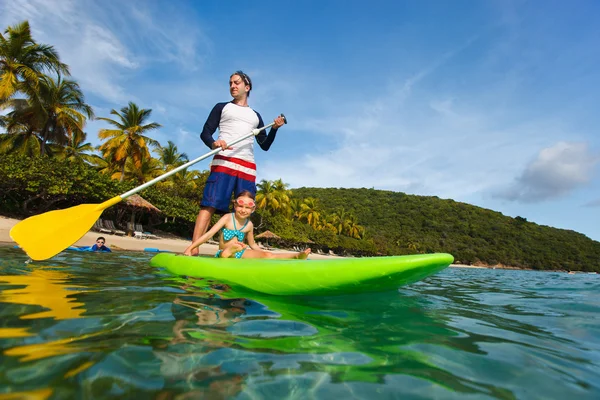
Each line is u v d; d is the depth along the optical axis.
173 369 0.96
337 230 51.44
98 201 18.30
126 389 0.84
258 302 1.93
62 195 16.55
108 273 2.84
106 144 22.28
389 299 2.38
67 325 1.28
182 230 26.80
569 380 1.07
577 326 1.89
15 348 1.03
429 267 2.05
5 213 16.66
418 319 1.79
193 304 1.77
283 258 2.67
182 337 1.23
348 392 0.90
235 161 3.85
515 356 1.26
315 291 2.12
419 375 1.04
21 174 14.94
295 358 1.11
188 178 28.55
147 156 22.84
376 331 1.49
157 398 0.80
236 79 4.03
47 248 2.71
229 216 3.39
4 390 0.79
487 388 0.97
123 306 1.63
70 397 0.78
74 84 19.47
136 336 1.21
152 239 18.27
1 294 1.73
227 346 1.17
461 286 4.38
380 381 0.98
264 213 33.34
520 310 2.42
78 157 22.70
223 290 2.23
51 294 1.80
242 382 0.92
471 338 1.48
